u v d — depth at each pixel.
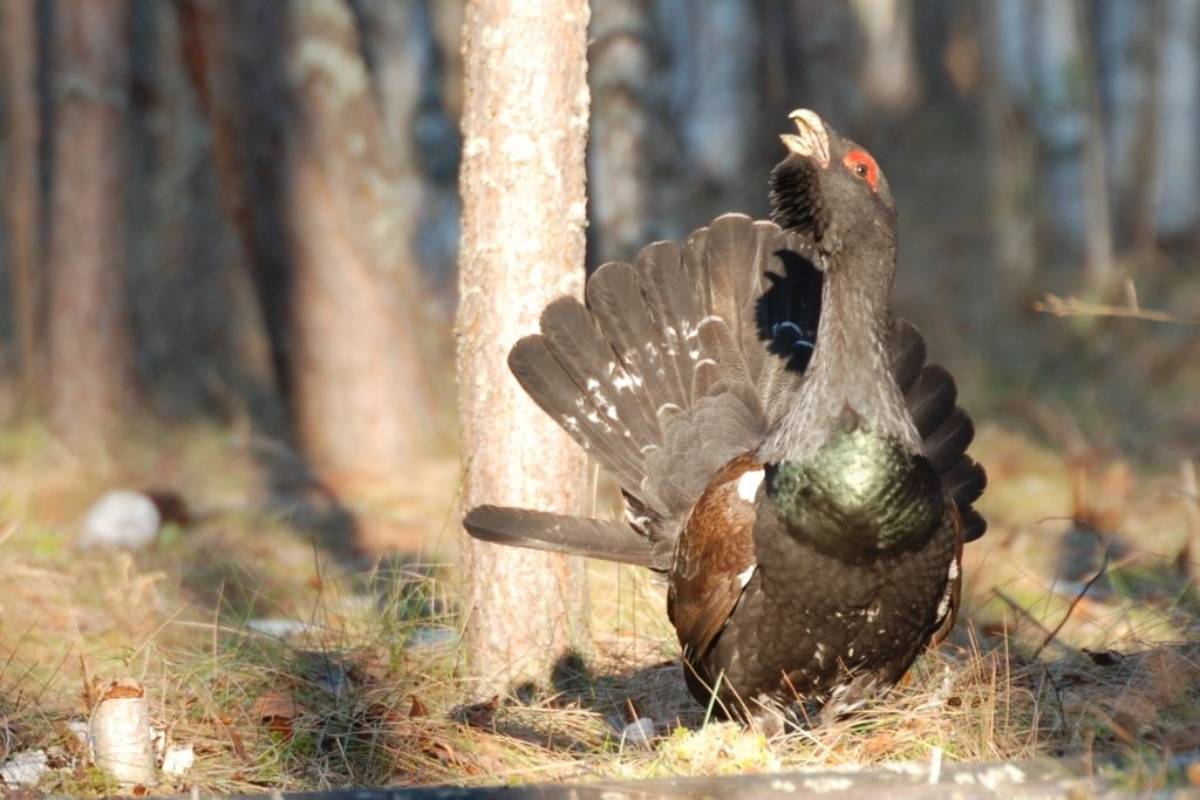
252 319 23.30
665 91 22.03
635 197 19.72
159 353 22.22
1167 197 28.28
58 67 18.25
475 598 9.62
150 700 9.01
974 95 35.44
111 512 13.95
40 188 19.16
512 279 9.34
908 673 9.09
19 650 10.43
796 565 7.72
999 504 15.60
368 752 8.51
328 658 9.78
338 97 17.84
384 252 18.09
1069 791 7.02
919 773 7.40
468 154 9.45
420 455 18.06
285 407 18.53
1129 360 22.42
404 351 18.17
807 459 7.66
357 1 19.31
